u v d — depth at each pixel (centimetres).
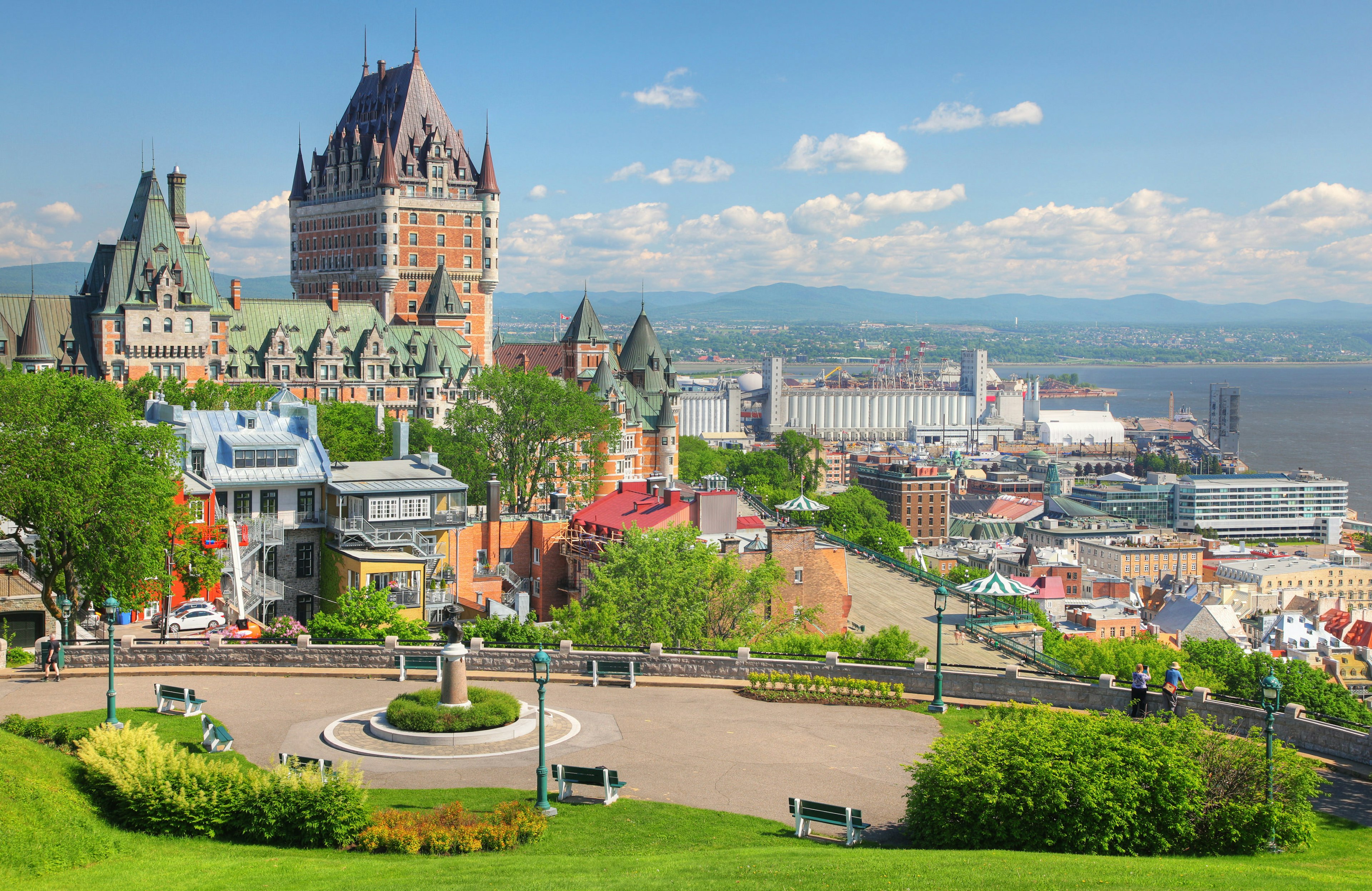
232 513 9662
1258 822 3809
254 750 4775
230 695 5622
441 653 6044
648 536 8906
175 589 8875
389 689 5744
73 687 5709
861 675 5922
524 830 3812
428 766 4612
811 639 7488
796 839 3900
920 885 3152
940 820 3809
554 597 11638
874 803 4272
